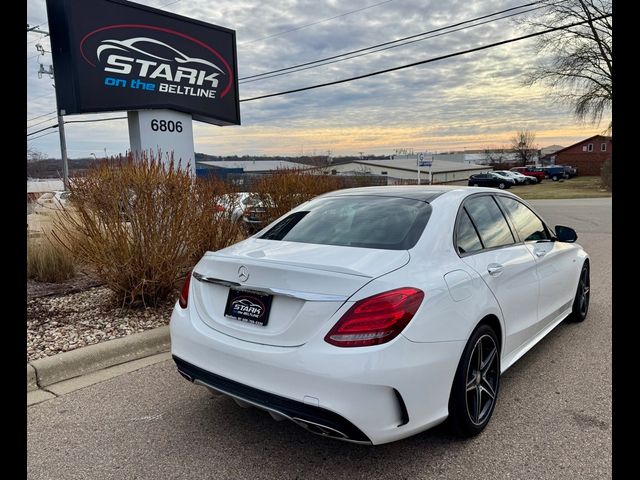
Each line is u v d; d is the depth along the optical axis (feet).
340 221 11.24
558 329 16.80
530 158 277.44
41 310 18.22
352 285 8.12
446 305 8.89
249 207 24.77
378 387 7.75
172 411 11.27
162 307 18.40
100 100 29.32
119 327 16.39
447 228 10.46
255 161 176.96
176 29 32.81
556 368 13.38
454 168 233.55
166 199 17.62
